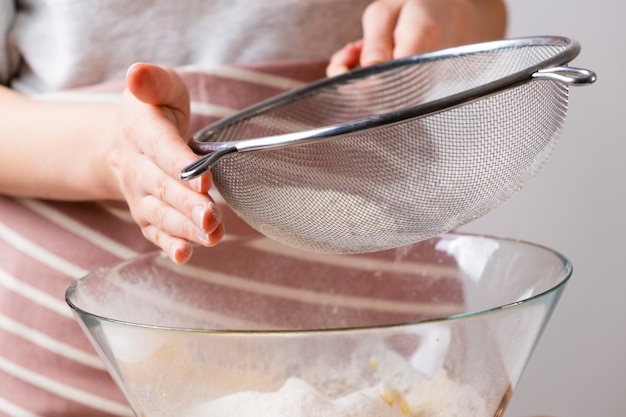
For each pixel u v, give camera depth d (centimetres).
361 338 59
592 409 205
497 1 118
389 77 94
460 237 81
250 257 84
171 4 102
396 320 84
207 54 104
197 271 82
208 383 61
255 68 101
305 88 93
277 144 62
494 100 65
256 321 84
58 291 102
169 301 79
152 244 102
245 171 69
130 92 79
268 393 61
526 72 62
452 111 66
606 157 192
